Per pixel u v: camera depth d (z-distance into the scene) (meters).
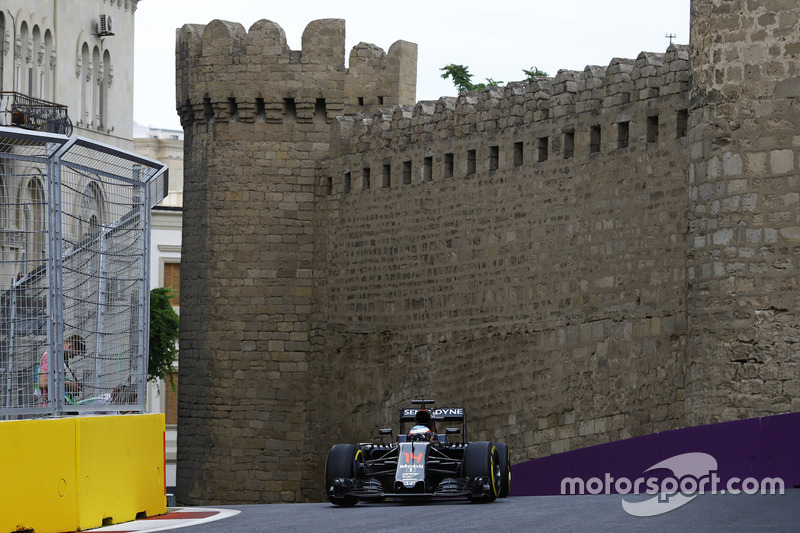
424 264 110.81
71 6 142.62
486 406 103.75
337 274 121.56
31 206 50.56
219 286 126.88
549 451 97.12
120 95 154.75
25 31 133.50
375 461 67.50
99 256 54.12
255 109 126.56
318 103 126.25
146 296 56.00
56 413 51.16
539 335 98.56
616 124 92.44
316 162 125.56
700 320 77.94
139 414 56.75
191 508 66.25
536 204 99.56
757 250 75.88
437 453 67.12
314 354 124.00
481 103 105.44
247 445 125.38
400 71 124.88
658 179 88.50
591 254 94.19
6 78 129.38
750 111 76.19
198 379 127.88
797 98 75.19
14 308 50.06
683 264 86.12
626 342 90.44
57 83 139.50
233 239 126.56
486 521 50.16
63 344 51.47
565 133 97.12
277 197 126.00
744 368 75.88
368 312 117.38
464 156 106.94
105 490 53.12
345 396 119.88
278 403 124.56
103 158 54.00
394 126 114.88
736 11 76.62
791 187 75.19
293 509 63.75
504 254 102.44
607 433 91.81
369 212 117.50
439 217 109.25
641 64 90.56
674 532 44.09
